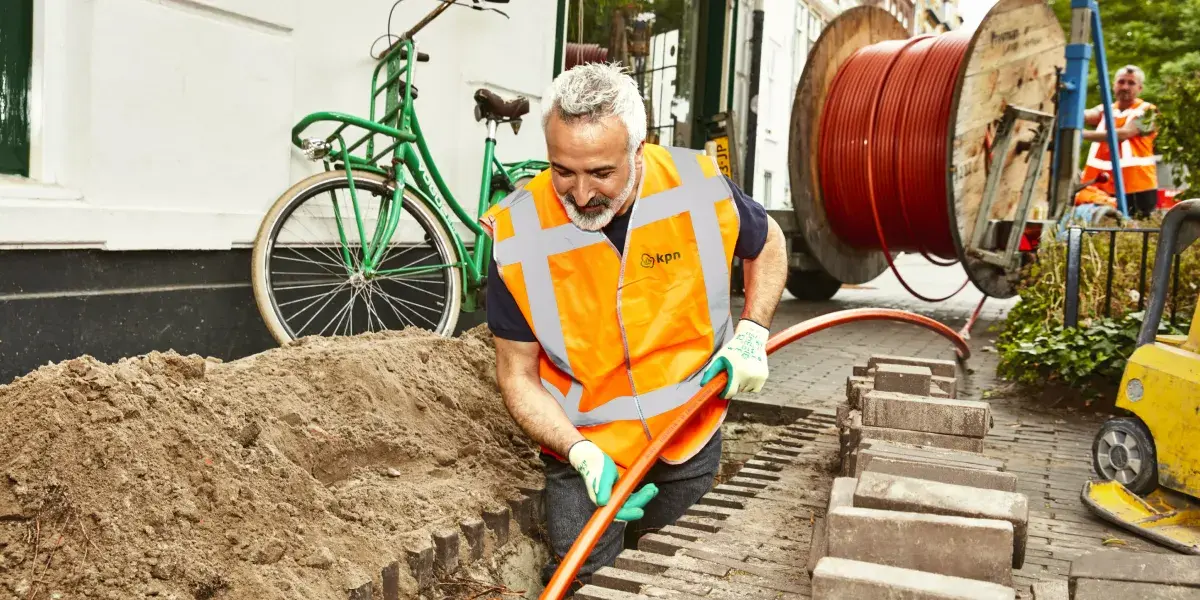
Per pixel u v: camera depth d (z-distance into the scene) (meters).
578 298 2.96
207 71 4.36
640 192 2.90
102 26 3.89
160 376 2.96
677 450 3.18
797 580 2.54
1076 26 8.88
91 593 2.30
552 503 3.23
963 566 2.09
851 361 6.62
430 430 3.73
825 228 9.70
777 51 18.28
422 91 5.72
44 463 2.46
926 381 3.56
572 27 8.91
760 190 17.47
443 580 2.99
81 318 3.88
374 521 2.98
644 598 2.39
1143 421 3.28
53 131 3.86
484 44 6.09
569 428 2.90
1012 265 8.65
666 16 10.06
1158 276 3.46
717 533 2.95
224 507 2.65
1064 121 9.01
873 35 9.84
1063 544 2.97
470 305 5.20
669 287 2.99
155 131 4.15
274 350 3.82
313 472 3.17
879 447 2.90
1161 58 20.05
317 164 5.12
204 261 4.41
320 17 5.05
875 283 14.06
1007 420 4.86
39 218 3.65
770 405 5.12
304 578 2.61
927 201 8.66
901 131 8.71
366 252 4.54
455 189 6.01
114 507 2.46
